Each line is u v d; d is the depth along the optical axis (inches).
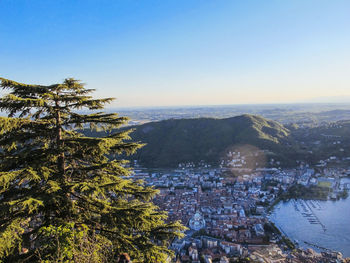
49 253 296.4
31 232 309.1
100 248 321.7
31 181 342.6
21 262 286.0
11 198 303.0
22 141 341.7
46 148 351.6
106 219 329.1
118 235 345.4
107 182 353.7
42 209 323.0
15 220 271.0
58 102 348.5
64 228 282.2
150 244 335.9
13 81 297.1
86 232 315.0
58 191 309.4
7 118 280.4
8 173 262.8
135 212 324.8
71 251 278.1
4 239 245.0
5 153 328.5
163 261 331.3
